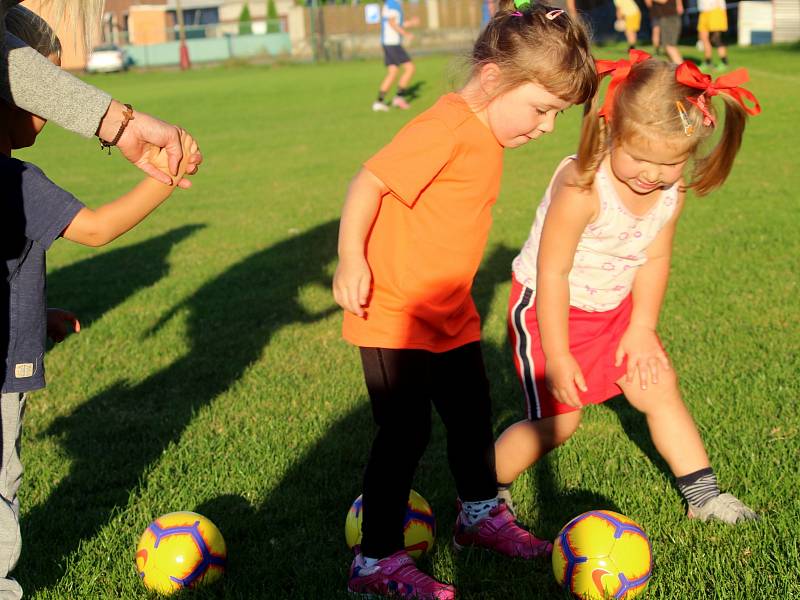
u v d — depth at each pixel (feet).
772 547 9.53
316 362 16.58
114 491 11.74
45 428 14.05
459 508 10.39
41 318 8.20
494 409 13.91
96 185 39.22
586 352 10.55
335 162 42.27
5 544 8.05
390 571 9.32
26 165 7.90
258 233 28.43
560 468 11.82
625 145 9.05
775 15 82.07
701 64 62.59
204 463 12.36
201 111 65.98
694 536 9.96
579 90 9.02
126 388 15.69
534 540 10.00
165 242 27.81
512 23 9.12
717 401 13.46
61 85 7.61
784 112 45.80
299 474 11.99
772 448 11.82
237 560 10.04
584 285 10.32
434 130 9.18
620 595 8.87
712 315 17.63
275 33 147.84
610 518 9.14
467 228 9.54
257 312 19.93
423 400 9.62
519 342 10.81
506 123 9.27
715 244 22.99
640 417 13.43
